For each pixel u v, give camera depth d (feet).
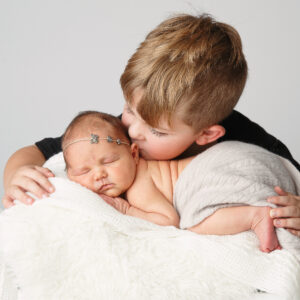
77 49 8.98
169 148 3.83
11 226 3.23
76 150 3.63
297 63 9.04
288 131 9.18
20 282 3.03
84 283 2.99
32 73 8.91
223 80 3.68
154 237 3.25
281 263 3.19
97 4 8.87
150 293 2.92
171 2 8.97
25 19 8.71
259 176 3.59
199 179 3.59
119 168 3.65
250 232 3.36
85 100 9.20
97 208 3.27
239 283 3.10
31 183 3.51
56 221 3.21
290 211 3.33
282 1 8.83
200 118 3.70
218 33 3.79
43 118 9.11
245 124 4.71
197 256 3.16
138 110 3.62
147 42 3.76
